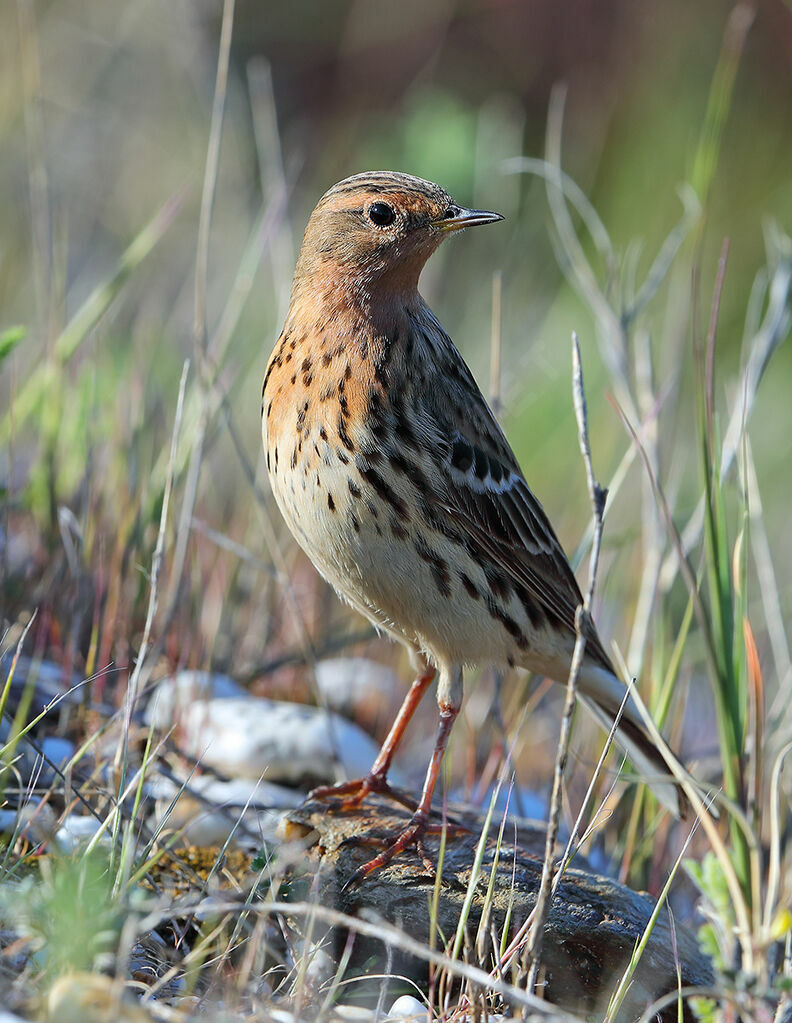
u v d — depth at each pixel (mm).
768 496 20078
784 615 14891
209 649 11320
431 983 7359
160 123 23484
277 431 9047
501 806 10383
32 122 13586
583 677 9938
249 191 21438
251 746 9961
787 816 9375
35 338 15398
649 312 19797
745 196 24078
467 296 19734
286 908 6426
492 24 26609
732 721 8484
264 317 17375
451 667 9414
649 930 7332
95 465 11938
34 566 11102
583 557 11758
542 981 7316
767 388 21922
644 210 23000
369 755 10461
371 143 22797
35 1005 5945
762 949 7008
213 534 11203
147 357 13820
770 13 25453
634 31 25922
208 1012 6562
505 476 9562
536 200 22359
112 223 21516
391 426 8859
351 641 12078
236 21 26703
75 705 9867
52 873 6945
